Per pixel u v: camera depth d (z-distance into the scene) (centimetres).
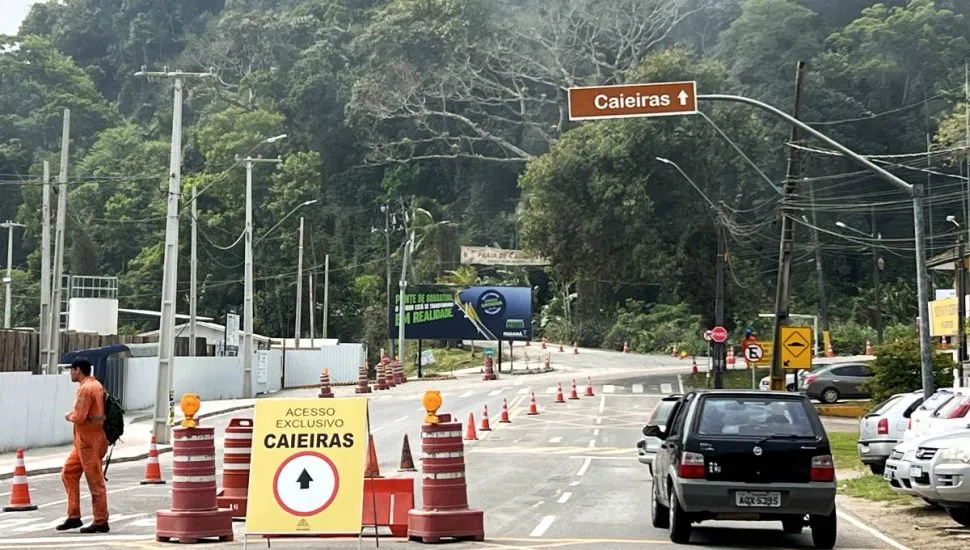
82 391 1472
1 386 2878
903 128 9194
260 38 11588
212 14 13325
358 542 1334
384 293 9912
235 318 5888
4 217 10262
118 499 1931
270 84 11131
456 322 6950
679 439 1416
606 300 9325
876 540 1505
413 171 10700
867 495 2078
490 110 10700
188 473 1384
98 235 10044
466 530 1375
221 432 3638
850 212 8875
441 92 10006
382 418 4138
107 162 10394
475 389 5634
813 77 9150
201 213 9875
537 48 10062
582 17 9856
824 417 4225
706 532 1556
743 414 1406
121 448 3048
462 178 10831
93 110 11362
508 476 2397
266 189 10231
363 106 10050
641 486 2206
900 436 2306
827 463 1379
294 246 9806
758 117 8212
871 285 8981
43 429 3080
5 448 2892
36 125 10925
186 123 11350
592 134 6888
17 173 10312
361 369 5747
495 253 9375
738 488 1372
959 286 3953
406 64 9925
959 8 9894
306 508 1241
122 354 4256
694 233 6850
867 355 6950
